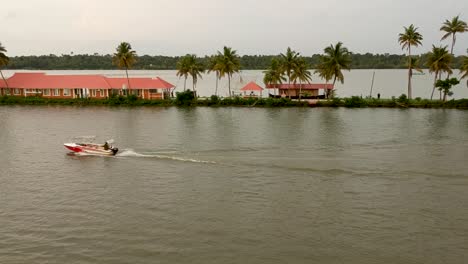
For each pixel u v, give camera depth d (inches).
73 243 1423.5
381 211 1647.4
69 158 2437.3
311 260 1314.0
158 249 1379.2
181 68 5201.8
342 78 4817.9
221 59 5049.2
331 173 2084.2
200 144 2706.7
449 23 4431.6
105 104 4901.6
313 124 3464.6
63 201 1785.2
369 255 1339.8
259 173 2098.9
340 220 1577.3
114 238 1455.5
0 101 4982.8
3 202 1780.3
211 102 4781.0
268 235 1469.0
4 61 5290.4
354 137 2901.1
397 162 2252.7
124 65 5157.5
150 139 2886.3
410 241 1422.2
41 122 3671.3
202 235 1471.5
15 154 2551.7
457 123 3437.5
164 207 1707.7
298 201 1752.0
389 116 3882.9
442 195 1793.8
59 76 5334.6
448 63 4559.5
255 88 5305.1
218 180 2009.1
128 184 1979.6
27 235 1482.5
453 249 1369.3
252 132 3112.7
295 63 4849.9
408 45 4687.5
